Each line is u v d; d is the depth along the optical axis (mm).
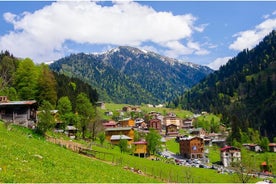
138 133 195125
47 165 39281
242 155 167750
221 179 103188
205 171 116375
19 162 35594
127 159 100312
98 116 151875
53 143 79250
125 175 54750
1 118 89812
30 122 92125
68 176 36969
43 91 133125
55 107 140000
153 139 148375
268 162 175250
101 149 109625
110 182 41781
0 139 46844
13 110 90938
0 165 32062
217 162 177000
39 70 143125
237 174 106000
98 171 48594
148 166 97188
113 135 169875
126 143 126250
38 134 85875
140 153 147125
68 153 60906
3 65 186250
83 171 43750
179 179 86312
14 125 84688
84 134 138625
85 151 83500
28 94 129500
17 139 54656
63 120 126688
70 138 113812
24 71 131500
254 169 154125
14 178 28844
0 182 26453
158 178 76062
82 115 132000
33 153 43469
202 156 183125
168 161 140000
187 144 184875
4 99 114750
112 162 80000
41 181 30703
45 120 87250
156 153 165625
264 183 69125
